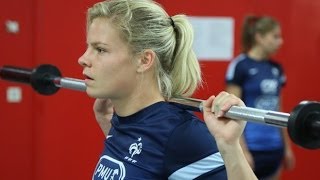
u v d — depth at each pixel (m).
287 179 12.38
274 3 11.91
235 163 3.26
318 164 12.66
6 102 9.97
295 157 12.41
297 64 12.30
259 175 9.89
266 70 9.75
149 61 3.81
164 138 3.64
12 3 9.80
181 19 3.95
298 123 2.89
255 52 9.75
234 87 9.65
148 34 3.76
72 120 10.38
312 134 2.89
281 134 10.06
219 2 11.30
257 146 9.67
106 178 3.88
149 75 3.87
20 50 9.90
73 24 10.14
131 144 3.80
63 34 10.09
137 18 3.74
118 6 3.74
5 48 9.80
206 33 11.23
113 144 3.97
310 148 2.94
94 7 3.84
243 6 11.55
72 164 10.45
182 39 3.92
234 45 11.50
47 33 10.00
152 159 3.66
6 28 9.79
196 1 11.09
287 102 12.28
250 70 9.63
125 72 3.76
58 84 5.16
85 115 10.45
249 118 3.19
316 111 2.90
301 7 12.20
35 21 9.95
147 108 3.85
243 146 9.41
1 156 10.00
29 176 10.22
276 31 9.72
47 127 10.22
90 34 3.79
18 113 10.06
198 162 3.55
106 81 3.76
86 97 10.43
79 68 10.22
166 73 3.94
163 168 3.62
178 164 3.59
